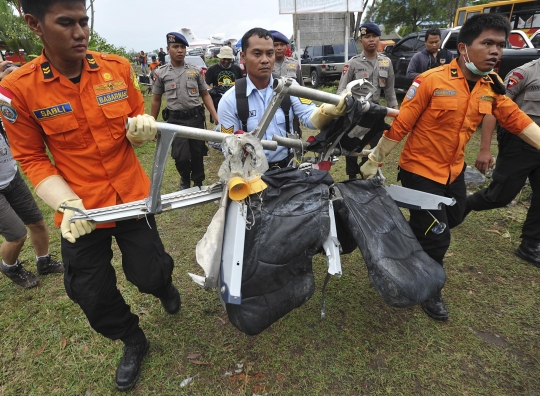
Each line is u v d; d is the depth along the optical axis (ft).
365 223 5.65
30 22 4.49
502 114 7.30
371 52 13.12
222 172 4.59
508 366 6.49
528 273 8.87
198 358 6.88
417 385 6.22
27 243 11.28
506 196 9.07
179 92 13.50
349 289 8.52
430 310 7.54
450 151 6.99
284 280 5.08
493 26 6.01
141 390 6.34
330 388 6.23
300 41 41.37
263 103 7.09
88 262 5.56
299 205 5.05
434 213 7.20
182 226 11.81
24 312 8.21
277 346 7.06
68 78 5.06
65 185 4.99
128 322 6.24
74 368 6.79
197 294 8.57
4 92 4.69
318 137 5.48
